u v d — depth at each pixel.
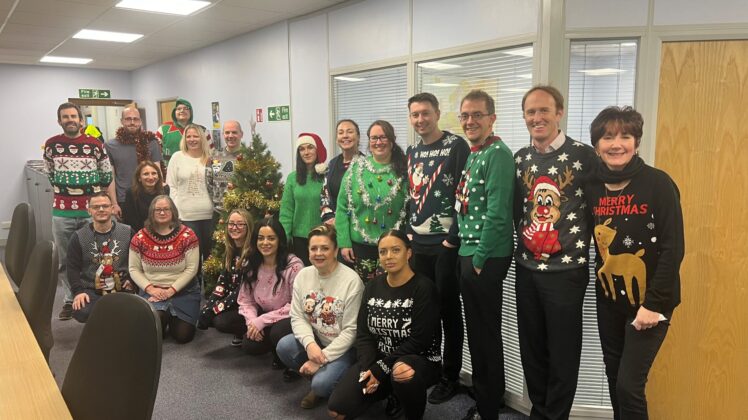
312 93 4.49
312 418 2.57
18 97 7.50
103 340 1.33
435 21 3.19
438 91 3.24
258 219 3.65
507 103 2.78
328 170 3.18
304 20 4.46
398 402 2.62
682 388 2.46
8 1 4.07
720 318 2.40
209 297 3.69
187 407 2.67
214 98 6.06
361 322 2.52
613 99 2.40
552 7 2.39
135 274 3.51
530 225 2.10
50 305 1.94
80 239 3.51
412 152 2.61
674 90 2.31
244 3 4.09
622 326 1.90
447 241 2.43
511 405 2.72
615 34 2.32
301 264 3.03
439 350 2.47
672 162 2.35
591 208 1.92
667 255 1.68
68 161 4.13
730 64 2.26
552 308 2.06
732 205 2.34
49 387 1.42
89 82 8.03
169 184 4.16
